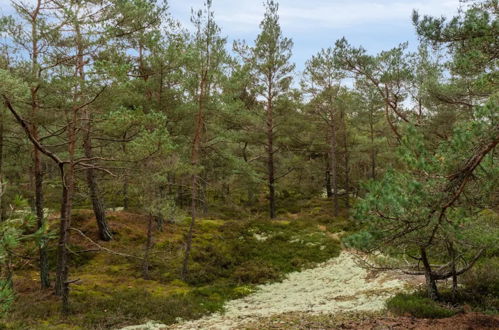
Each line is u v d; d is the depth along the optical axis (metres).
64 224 12.30
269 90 26.94
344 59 15.62
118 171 14.07
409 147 6.49
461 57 8.97
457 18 8.62
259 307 13.31
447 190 6.38
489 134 5.87
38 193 13.34
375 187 6.73
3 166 19.86
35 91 11.45
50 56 11.83
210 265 18.56
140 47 16.95
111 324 11.15
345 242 7.34
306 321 10.07
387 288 13.55
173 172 16.72
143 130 12.20
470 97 12.44
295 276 17.75
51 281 14.82
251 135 27.86
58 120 13.00
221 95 19.28
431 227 7.15
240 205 33.38
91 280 15.48
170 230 22.42
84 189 17.12
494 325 8.30
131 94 16.30
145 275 16.41
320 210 30.61
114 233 20.34
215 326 10.39
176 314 12.16
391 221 6.75
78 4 11.77
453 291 10.82
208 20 17.27
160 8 15.69
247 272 17.84
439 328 8.37
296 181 33.28
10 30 11.11
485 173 6.53
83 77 12.21
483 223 10.02
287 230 23.56
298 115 28.16
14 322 10.30
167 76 18.11
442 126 15.90
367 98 25.56
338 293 14.28
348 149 32.19
